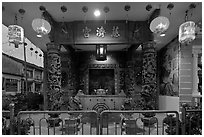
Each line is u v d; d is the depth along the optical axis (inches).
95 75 424.5
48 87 229.9
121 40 229.8
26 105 285.0
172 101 302.4
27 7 190.2
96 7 194.7
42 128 209.3
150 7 178.2
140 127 210.2
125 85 407.5
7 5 185.2
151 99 222.4
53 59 227.9
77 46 379.9
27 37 283.7
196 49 266.7
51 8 196.4
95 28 230.7
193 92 265.4
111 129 196.7
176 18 211.9
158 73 391.5
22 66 359.9
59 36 232.8
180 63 270.8
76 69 420.5
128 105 311.4
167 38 294.2
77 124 186.9
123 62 417.4
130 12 207.0
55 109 223.5
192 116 159.3
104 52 303.6
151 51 226.2
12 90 317.7
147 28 229.5
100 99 343.6
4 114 159.9
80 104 333.4
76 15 215.0
